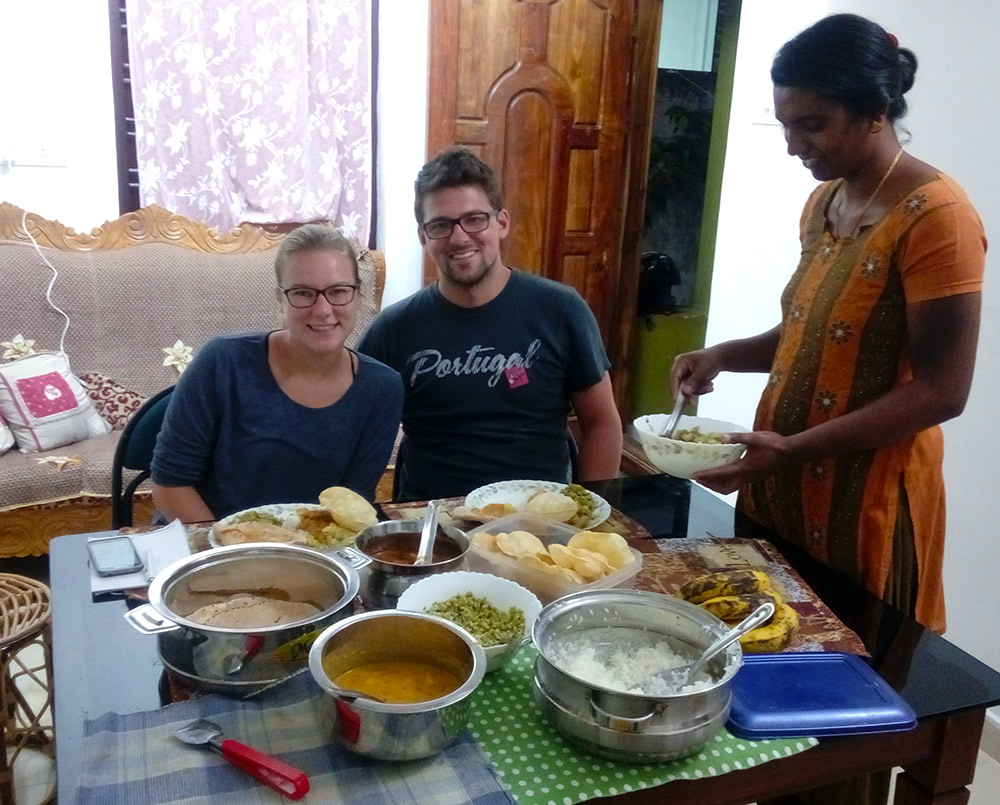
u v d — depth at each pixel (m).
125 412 2.93
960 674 0.98
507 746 0.82
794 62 1.24
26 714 1.85
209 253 3.18
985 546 1.93
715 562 1.24
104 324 3.00
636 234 3.79
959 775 0.95
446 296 1.81
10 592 1.81
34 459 2.61
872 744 0.89
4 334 2.87
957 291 1.19
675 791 0.81
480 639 0.92
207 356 1.56
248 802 0.73
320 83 3.28
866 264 1.29
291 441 1.57
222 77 3.14
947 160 1.96
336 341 1.50
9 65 2.97
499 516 1.29
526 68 3.36
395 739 0.75
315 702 0.86
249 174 3.25
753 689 0.91
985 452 1.91
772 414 1.47
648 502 1.49
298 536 1.18
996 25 1.82
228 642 0.85
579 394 1.92
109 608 1.05
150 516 2.63
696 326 4.11
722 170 3.86
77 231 3.21
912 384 1.22
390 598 1.05
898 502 1.33
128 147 3.25
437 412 1.84
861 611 1.13
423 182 1.73
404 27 3.34
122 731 0.81
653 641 0.95
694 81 3.82
